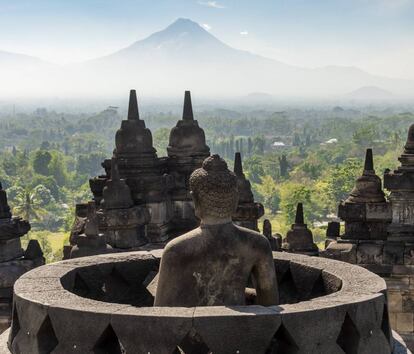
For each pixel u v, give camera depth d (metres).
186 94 19.33
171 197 18.97
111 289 9.33
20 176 179.38
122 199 16.83
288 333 6.55
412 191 17.27
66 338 6.79
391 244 17.12
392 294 16.73
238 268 7.90
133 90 18.48
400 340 8.06
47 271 8.59
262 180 156.38
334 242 17.69
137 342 6.53
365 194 17.56
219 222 7.99
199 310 6.68
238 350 6.45
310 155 197.12
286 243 19.41
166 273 7.82
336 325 6.77
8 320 14.06
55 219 136.75
